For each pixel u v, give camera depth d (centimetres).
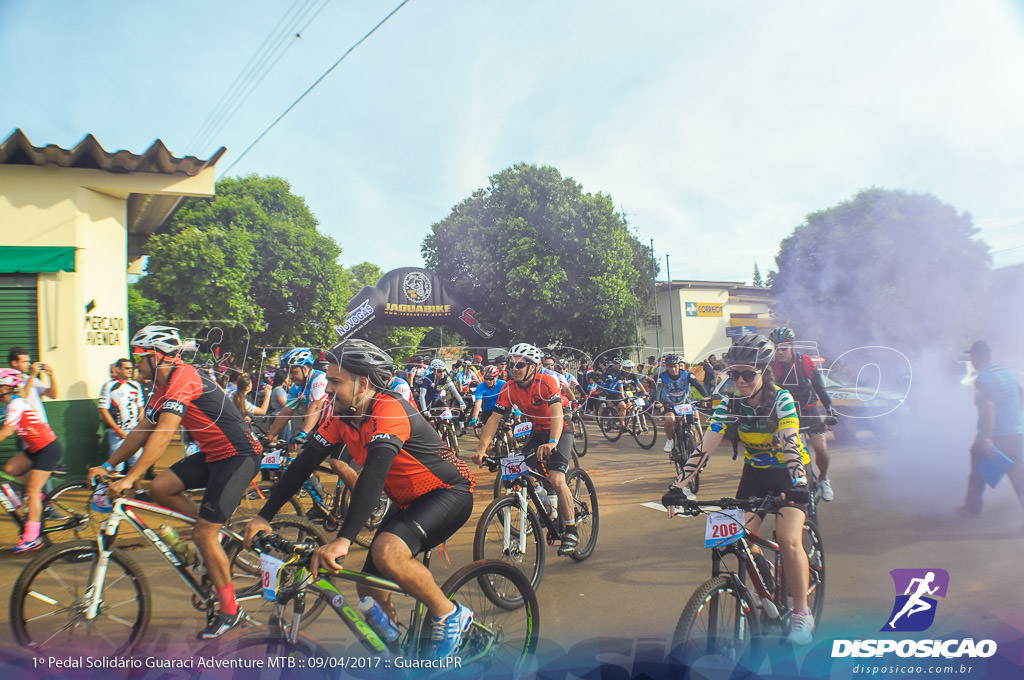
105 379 755
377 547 235
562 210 1973
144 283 916
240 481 309
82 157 705
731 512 258
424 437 255
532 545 421
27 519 472
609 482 740
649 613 347
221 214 1146
